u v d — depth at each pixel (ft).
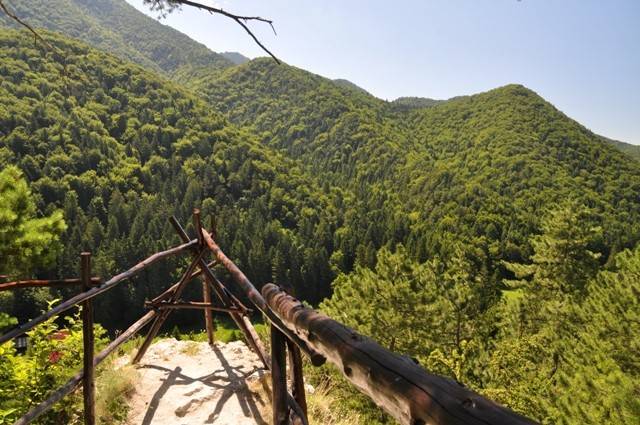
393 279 69.87
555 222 95.76
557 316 78.54
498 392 43.50
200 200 283.79
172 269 180.45
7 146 267.39
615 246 218.18
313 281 214.28
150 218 236.02
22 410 13.57
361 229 272.72
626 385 33.91
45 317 9.59
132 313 174.70
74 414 14.20
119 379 15.19
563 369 60.18
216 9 9.24
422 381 3.95
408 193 386.52
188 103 417.28
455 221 273.95
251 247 224.53
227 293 17.40
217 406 14.66
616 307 61.72
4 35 372.38
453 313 69.56
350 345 5.32
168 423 13.82
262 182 320.29
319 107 599.16
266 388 15.40
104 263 170.40
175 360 18.01
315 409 15.10
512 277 227.61
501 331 88.02
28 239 15.49
